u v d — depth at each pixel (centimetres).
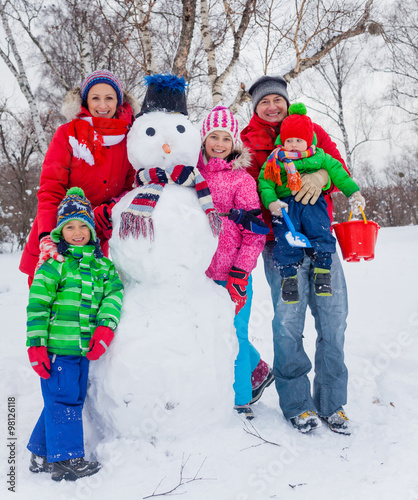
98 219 253
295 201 274
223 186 265
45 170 257
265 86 319
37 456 222
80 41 897
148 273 234
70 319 223
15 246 1886
